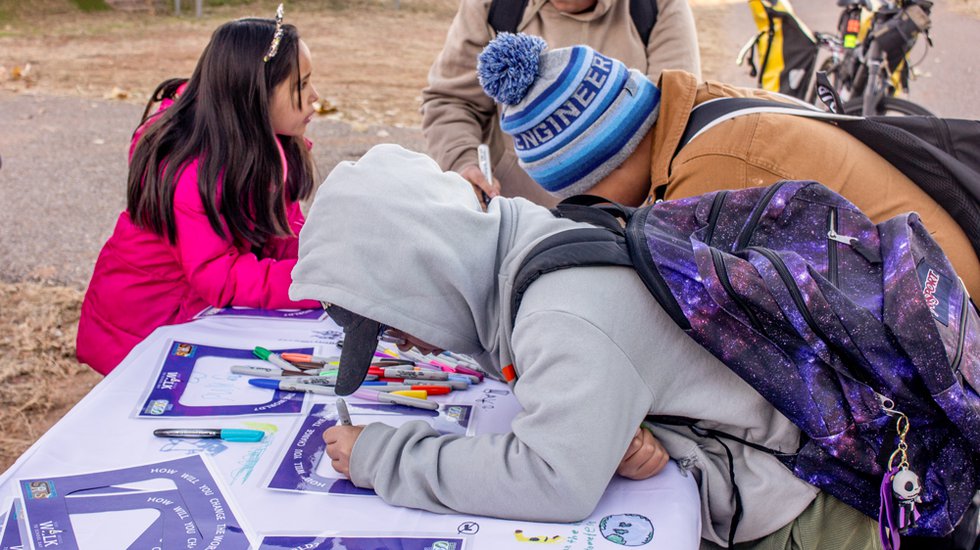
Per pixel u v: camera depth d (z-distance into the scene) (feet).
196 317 7.00
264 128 7.22
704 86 6.03
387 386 5.71
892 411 4.25
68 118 21.17
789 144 5.39
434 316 4.59
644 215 4.75
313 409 5.49
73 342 11.63
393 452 4.64
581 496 4.25
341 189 4.66
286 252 8.10
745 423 4.55
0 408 10.27
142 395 5.59
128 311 7.57
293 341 6.49
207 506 4.50
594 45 8.84
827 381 4.31
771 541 4.74
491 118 9.64
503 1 8.96
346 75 25.98
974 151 5.66
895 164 5.57
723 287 4.19
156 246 7.41
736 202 4.82
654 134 5.89
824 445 4.31
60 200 16.29
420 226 4.54
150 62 26.53
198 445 5.06
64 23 31.50
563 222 4.83
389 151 4.91
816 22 30.55
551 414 4.23
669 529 4.31
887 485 4.30
